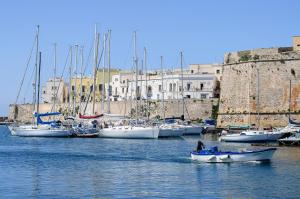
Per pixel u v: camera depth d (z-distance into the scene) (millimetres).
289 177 36562
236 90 79625
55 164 44031
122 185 33781
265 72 75625
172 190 32156
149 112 97188
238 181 35156
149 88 111750
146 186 33438
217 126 82938
